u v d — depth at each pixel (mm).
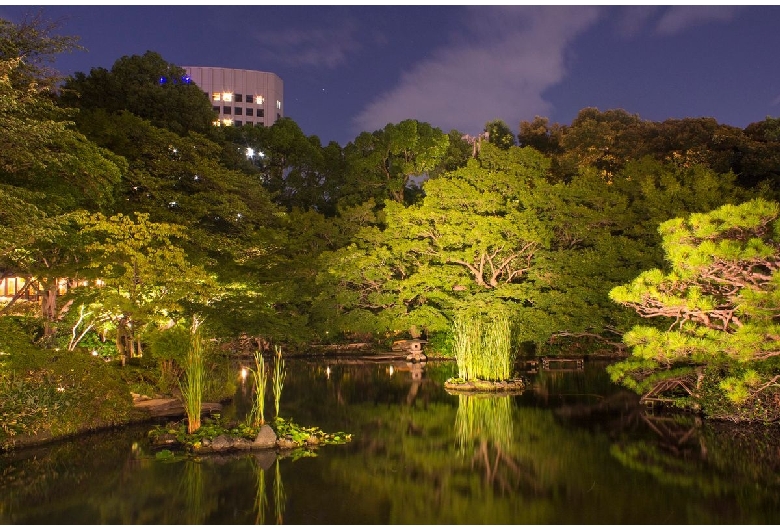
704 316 11508
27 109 12891
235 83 83750
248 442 11078
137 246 15500
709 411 13055
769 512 7414
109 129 19547
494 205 25234
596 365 24047
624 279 22359
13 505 8047
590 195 24562
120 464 10047
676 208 22828
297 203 41750
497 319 20859
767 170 28750
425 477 9133
